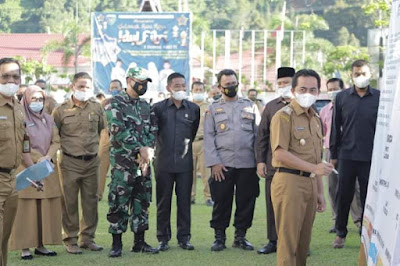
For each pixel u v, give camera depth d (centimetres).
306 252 785
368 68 991
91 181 1014
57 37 7262
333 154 1030
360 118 997
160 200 1007
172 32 3688
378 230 640
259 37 7312
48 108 1415
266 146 968
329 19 6488
